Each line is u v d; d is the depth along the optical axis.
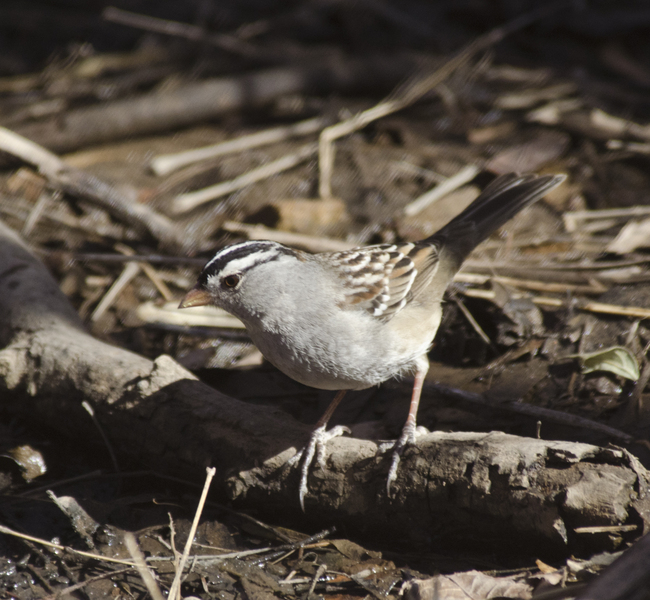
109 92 13.08
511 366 7.55
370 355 6.18
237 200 10.80
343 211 10.43
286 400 7.66
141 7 15.49
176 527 5.89
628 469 4.91
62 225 10.25
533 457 5.10
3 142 10.74
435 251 7.23
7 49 14.43
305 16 15.18
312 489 5.81
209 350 8.34
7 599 5.25
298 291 5.98
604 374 7.19
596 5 14.58
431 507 5.48
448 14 15.20
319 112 13.11
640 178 10.91
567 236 9.61
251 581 5.36
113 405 6.51
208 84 12.87
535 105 12.76
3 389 7.03
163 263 9.74
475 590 5.00
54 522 6.02
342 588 5.30
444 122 12.61
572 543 5.03
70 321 7.48
